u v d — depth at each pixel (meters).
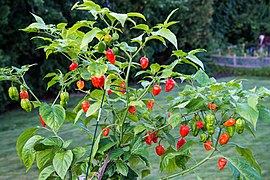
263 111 1.28
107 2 9.32
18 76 1.52
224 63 12.41
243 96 1.28
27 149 1.44
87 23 1.34
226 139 1.33
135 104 1.37
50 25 1.49
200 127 1.36
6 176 3.65
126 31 9.41
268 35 14.47
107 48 1.43
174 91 7.89
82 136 4.93
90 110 1.38
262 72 11.31
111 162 1.48
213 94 1.28
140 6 9.84
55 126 1.33
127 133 1.52
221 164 1.39
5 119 6.48
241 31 14.15
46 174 1.40
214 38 13.23
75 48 1.44
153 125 1.53
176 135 4.52
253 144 4.30
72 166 1.45
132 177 1.52
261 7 14.45
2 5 7.56
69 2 8.58
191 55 1.38
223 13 13.70
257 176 1.31
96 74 1.28
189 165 3.61
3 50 7.96
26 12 8.11
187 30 10.75
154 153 3.89
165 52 11.19
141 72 1.48
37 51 8.24
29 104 1.47
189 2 10.36
